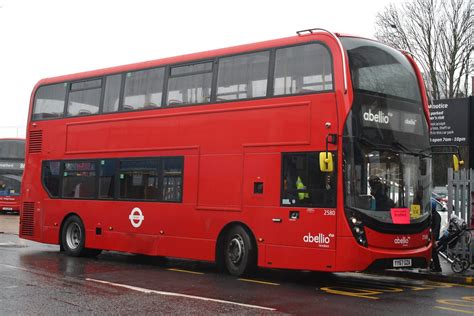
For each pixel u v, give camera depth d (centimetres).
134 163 1535
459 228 1401
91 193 1645
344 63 1157
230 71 1353
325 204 1159
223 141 1339
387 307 966
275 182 1237
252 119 1290
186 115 1424
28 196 1827
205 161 1370
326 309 936
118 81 1614
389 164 1190
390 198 1179
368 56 1207
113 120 1602
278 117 1245
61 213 1723
